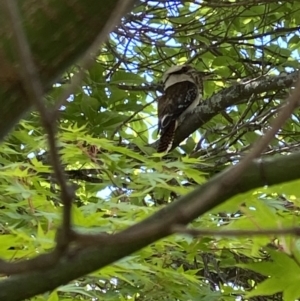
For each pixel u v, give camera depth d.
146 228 1.93
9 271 2.00
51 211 5.46
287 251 3.84
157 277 6.18
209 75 12.80
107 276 5.47
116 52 11.02
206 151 10.00
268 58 11.90
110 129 9.23
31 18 2.22
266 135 1.85
